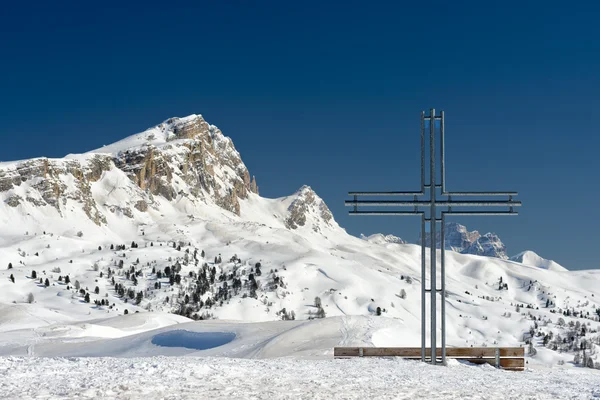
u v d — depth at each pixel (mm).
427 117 41812
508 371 38969
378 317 69375
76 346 79875
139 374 21828
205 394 18406
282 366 29078
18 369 21781
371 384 23578
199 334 75125
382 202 41812
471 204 41438
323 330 62906
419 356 42500
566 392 23891
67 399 16500
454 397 20719
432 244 41875
